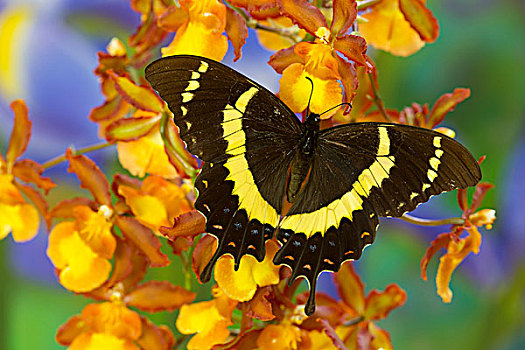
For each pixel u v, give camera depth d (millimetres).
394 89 1084
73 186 1034
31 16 1024
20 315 1078
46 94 1030
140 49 817
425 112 807
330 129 775
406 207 769
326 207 776
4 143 1034
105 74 819
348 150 775
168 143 788
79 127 1051
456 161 758
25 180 808
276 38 819
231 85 758
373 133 771
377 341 815
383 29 829
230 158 767
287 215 775
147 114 797
